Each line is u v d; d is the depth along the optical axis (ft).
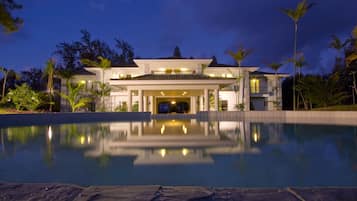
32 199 8.54
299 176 14.10
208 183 13.08
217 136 32.50
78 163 17.17
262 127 46.37
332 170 15.19
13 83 134.00
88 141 27.99
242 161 17.58
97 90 99.96
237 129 42.60
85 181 13.44
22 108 72.95
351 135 32.50
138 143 26.21
